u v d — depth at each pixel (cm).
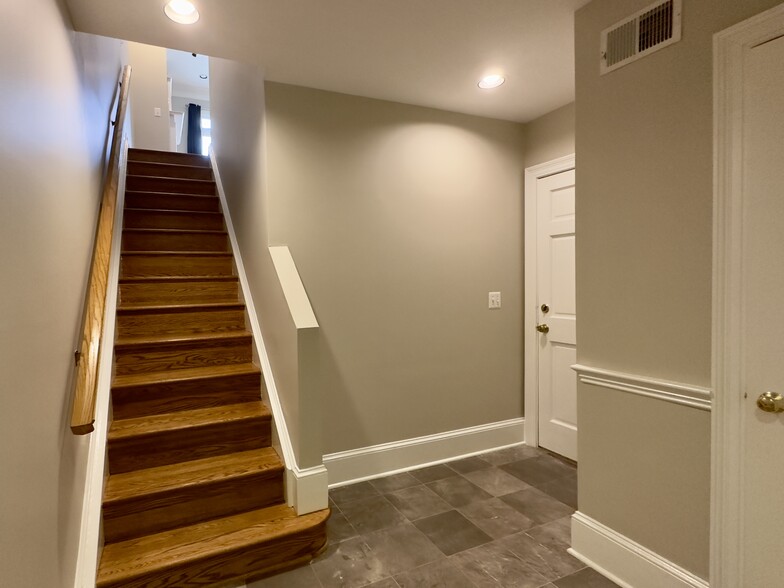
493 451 329
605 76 187
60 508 144
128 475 217
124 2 184
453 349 316
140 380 251
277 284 247
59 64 170
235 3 186
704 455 158
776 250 137
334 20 200
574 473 291
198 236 371
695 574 161
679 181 162
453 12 195
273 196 259
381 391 293
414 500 259
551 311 319
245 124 314
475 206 322
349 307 281
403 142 295
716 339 150
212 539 197
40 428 126
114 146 296
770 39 136
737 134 144
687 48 158
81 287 204
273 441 250
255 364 292
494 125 327
